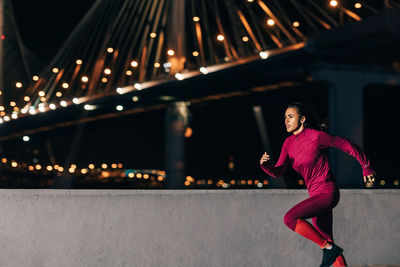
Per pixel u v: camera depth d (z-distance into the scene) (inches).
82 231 148.8
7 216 142.3
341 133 1172.5
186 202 159.0
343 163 1147.3
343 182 1138.7
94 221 150.0
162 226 156.3
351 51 916.0
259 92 1481.3
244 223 164.1
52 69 1854.1
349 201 176.1
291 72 1145.4
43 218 145.4
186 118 1643.7
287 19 1012.5
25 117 1820.9
